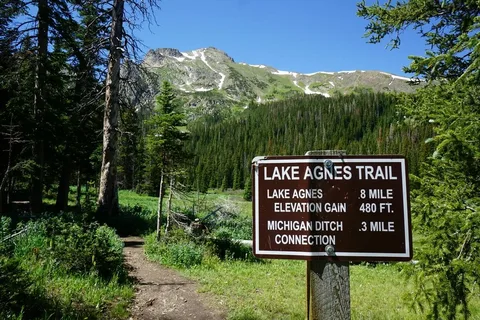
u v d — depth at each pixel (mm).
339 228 2570
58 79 18797
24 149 16859
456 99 3854
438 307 3562
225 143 149500
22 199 34406
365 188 2582
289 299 8297
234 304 7715
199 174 98062
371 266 14195
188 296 8094
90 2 18078
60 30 18625
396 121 6461
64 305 6062
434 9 5191
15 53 17812
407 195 2541
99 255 8281
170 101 13977
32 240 9406
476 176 3727
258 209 2697
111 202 17078
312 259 2566
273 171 2707
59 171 27078
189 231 13656
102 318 6164
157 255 11891
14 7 17625
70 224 9891
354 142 138125
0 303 5094
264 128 175375
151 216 19906
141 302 7410
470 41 3273
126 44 17578
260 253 2650
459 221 3471
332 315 2510
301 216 2625
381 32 6281
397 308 8008
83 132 24547
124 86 18172
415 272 3811
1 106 18219
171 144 13406
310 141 152375
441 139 3701
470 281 3646
